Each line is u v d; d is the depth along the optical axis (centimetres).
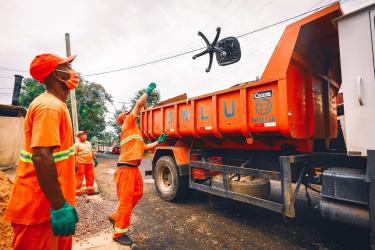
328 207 283
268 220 441
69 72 187
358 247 332
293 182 385
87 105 2606
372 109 251
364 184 256
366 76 257
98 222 403
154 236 382
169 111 578
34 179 162
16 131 938
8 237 303
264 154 449
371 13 257
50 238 167
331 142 496
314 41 394
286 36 349
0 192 370
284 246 341
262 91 363
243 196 387
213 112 445
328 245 339
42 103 161
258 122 369
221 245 349
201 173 494
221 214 478
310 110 386
